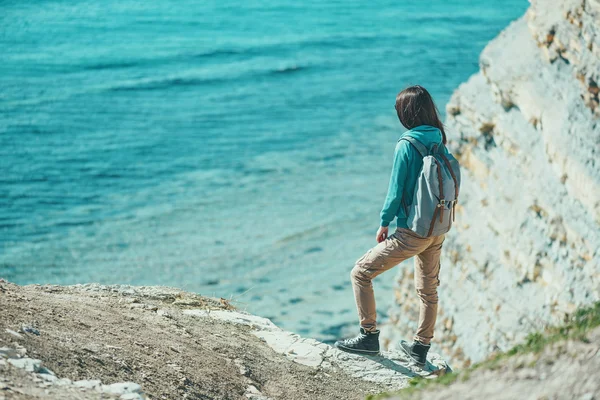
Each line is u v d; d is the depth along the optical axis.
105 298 5.39
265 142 41.75
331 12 89.69
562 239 12.18
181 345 4.47
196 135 42.97
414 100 4.78
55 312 4.18
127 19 80.38
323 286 24.42
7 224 28.59
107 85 54.91
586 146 11.52
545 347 3.30
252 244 27.66
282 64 63.31
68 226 28.80
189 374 4.01
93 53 65.12
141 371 3.75
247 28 78.31
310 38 74.31
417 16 89.81
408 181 4.72
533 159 13.43
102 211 30.62
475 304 14.66
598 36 11.20
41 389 3.01
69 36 71.25
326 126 45.31
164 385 3.72
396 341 17.17
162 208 31.20
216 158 38.56
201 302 6.22
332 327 21.56
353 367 5.19
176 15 83.75
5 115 45.25
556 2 13.05
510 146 14.16
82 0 88.69
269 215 30.66
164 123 45.41
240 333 5.44
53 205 31.02
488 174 14.95
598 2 11.14
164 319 5.06
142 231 28.61
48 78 56.19
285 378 4.63
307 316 22.25
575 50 12.07
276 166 37.31
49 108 47.72
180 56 65.19
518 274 13.45
